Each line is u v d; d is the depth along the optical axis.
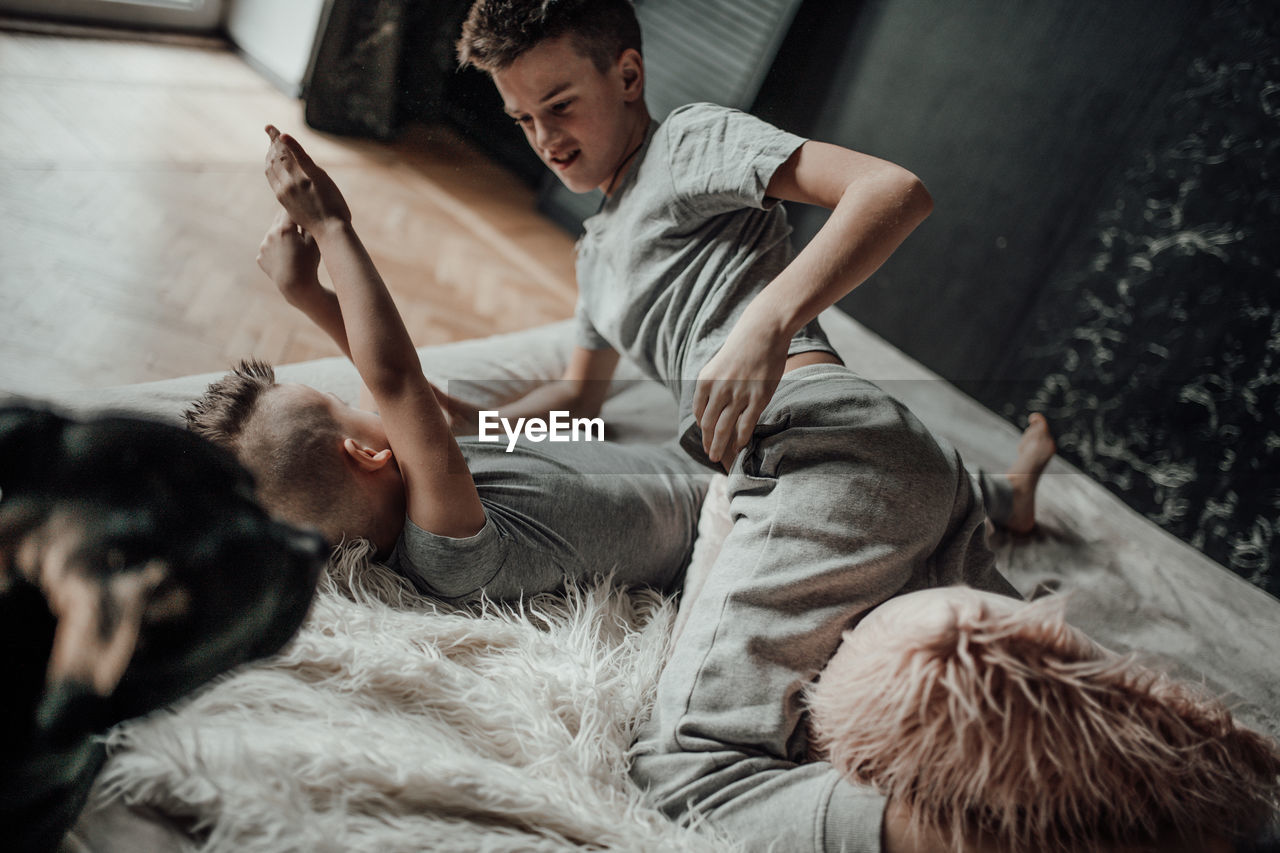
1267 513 1.58
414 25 2.20
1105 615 1.13
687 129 0.95
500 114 2.23
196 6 2.68
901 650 0.61
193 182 1.97
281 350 1.52
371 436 0.80
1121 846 0.58
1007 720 0.56
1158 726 0.59
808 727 0.69
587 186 1.03
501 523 0.81
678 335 0.96
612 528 0.88
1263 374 1.57
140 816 0.52
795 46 2.02
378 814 0.56
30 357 1.33
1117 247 1.71
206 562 0.44
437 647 0.73
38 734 0.44
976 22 1.79
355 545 0.79
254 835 0.51
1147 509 1.72
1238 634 1.16
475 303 1.86
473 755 0.63
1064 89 1.71
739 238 0.95
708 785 0.66
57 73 2.28
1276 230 1.53
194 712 0.58
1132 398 1.72
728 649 0.71
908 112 1.91
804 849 0.60
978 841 0.58
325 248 0.81
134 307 1.52
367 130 2.31
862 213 0.79
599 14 0.92
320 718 0.61
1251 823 0.61
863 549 0.75
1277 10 1.48
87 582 0.43
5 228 1.61
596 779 0.66
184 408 0.95
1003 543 1.23
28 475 0.44
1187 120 1.59
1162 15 1.59
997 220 1.84
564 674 0.73
